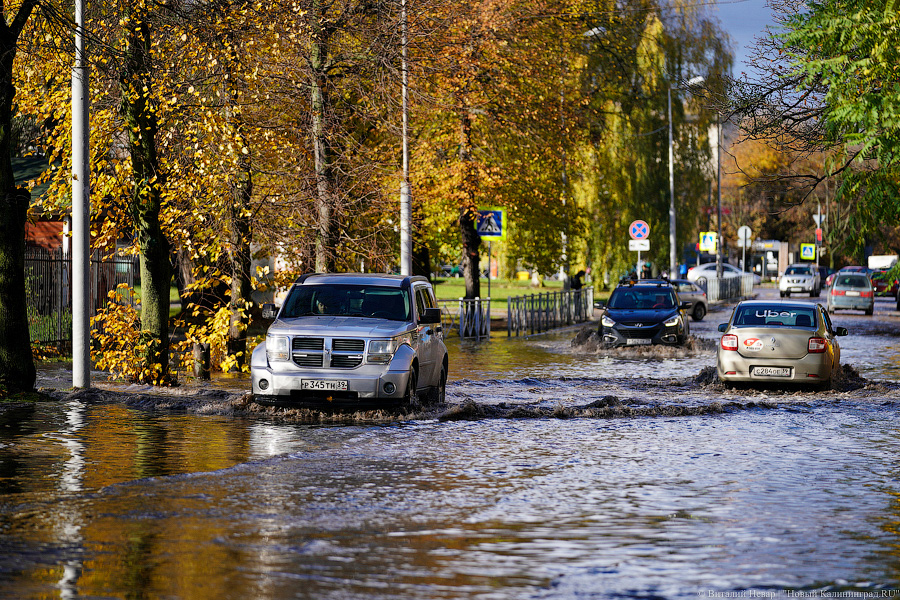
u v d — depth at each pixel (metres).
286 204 54.16
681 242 132.50
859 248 37.47
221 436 31.28
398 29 61.66
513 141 85.19
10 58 39.31
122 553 17.39
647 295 73.31
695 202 131.88
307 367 36.34
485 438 31.61
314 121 57.53
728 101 48.84
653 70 123.31
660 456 28.47
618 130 123.06
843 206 187.75
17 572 16.17
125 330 47.84
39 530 19.03
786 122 48.22
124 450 28.41
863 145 34.94
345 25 58.91
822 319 48.03
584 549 17.95
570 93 89.25
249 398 37.69
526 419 36.25
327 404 36.19
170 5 44.16
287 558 17.17
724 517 20.64
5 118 39.34
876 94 34.41
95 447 28.86
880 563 17.11
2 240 39.56
